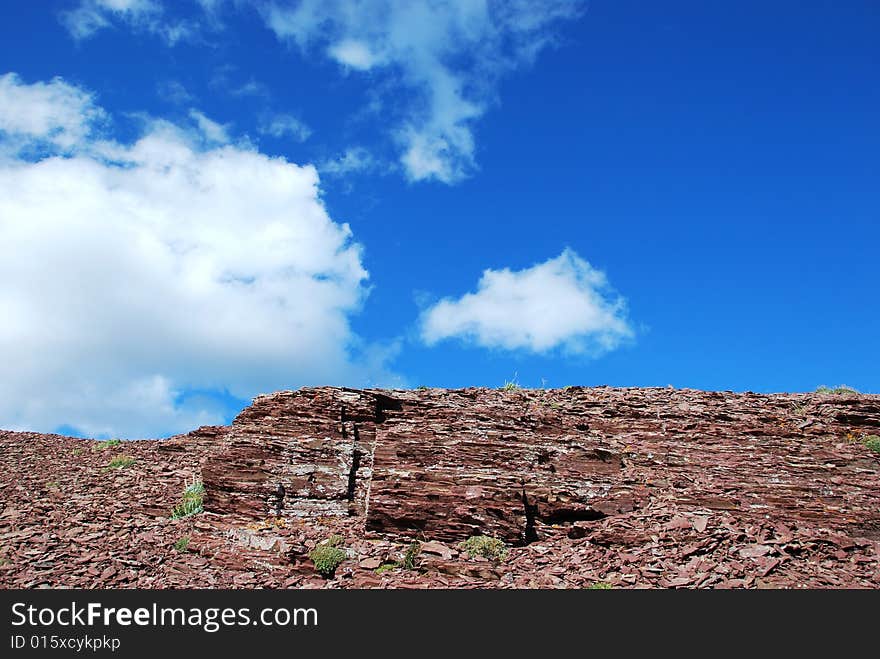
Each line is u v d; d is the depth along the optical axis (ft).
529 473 57.11
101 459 73.56
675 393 78.07
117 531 52.24
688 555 47.01
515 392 78.23
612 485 56.29
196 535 51.21
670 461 61.16
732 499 54.19
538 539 51.60
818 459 62.34
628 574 44.88
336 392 68.18
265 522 53.36
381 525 51.44
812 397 77.05
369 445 62.39
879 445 64.44
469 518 51.19
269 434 61.62
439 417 66.13
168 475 66.69
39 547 47.98
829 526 51.67
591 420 69.05
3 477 66.49
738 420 69.87
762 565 45.52
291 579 45.52
